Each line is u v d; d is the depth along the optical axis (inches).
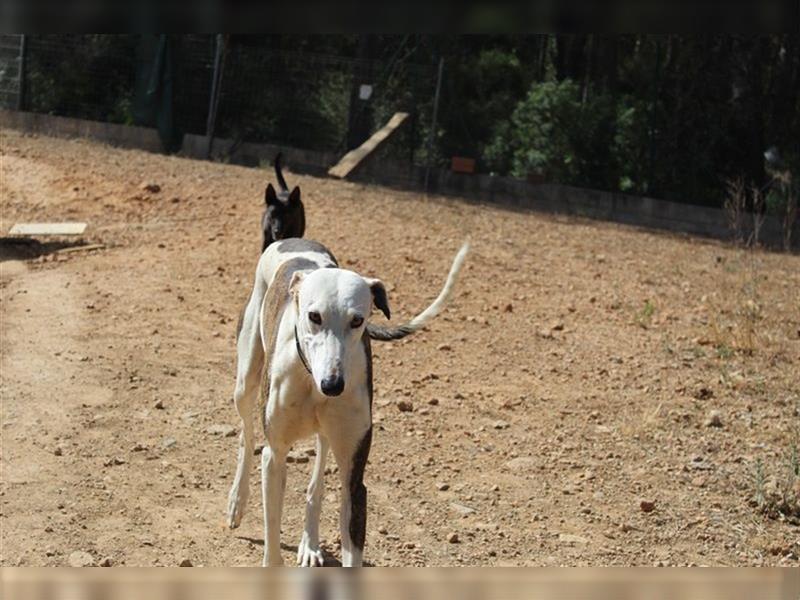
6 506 311.0
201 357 450.0
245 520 315.6
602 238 797.9
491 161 1064.2
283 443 263.1
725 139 1033.5
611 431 397.7
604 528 321.7
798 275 698.2
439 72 1016.9
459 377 449.1
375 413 402.9
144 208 703.1
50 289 528.1
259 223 675.4
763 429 404.5
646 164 1041.5
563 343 503.2
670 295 609.3
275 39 1149.1
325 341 239.9
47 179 742.5
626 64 1141.1
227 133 1071.0
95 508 313.6
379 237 671.1
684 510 335.3
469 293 570.3
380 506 328.2
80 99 1069.1
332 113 1064.2
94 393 402.3
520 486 348.2
